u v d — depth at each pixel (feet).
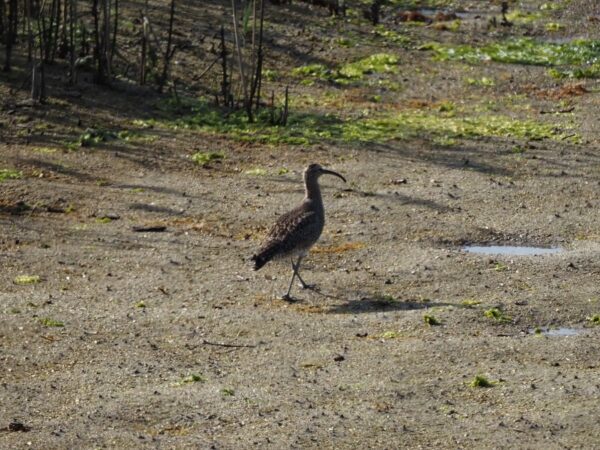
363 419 39.32
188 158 70.64
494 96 87.81
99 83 80.38
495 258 55.72
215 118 77.77
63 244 57.36
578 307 49.96
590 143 75.66
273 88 86.12
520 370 43.37
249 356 44.91
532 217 61.93
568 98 86.94
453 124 79.51
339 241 58.39
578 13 114.93
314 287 52.60
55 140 71.61
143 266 54.85
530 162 71.41
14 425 38.63
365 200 64.13
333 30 102.89
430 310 49.44
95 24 79.97
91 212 61.77
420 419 39.42
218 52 90.07
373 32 104.27
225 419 39.37
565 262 55.06
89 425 38.96
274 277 53.83
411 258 55.93
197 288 52.34
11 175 65.77
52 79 79.97
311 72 90.22
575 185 67.21
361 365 43.93
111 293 51.49
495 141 75.82
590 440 37.78
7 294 51.03
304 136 75.61
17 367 43.80
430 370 43.42
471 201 64.34
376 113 82.17
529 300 50.65
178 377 42.93
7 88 77.66
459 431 38.52
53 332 46.93
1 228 59.00
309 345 46.01
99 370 43.55
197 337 46.70
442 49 99.55
